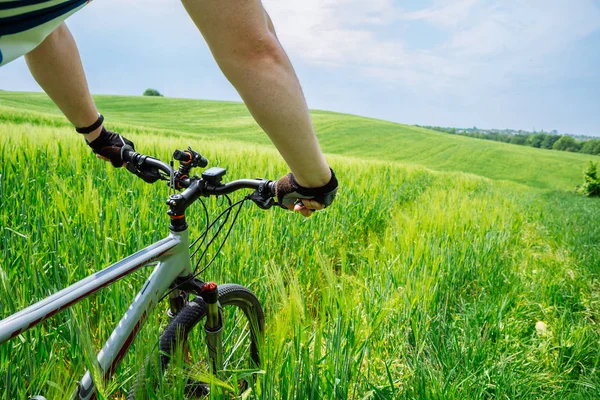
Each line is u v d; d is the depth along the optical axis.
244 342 2.11
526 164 61.41
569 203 19.28
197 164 1.51
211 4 0.90
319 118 73.69
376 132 67.88
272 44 0.97
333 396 1.69
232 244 2.81
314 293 3.16
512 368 2.21
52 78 1.35
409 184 11.61
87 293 1.12
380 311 2.32
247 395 1.56
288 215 3.85
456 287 3.26
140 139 9.30
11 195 3.15
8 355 1.57
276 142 1.07
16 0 0.74
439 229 4.29
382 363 2.19
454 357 2.21
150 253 1.33
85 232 2.54
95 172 4.71
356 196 5.76
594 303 3.42
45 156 5.10
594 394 2.12
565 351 2.52
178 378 1.40
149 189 3.91
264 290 2.61
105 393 1.21
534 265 4.24
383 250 3.61
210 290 1.53
